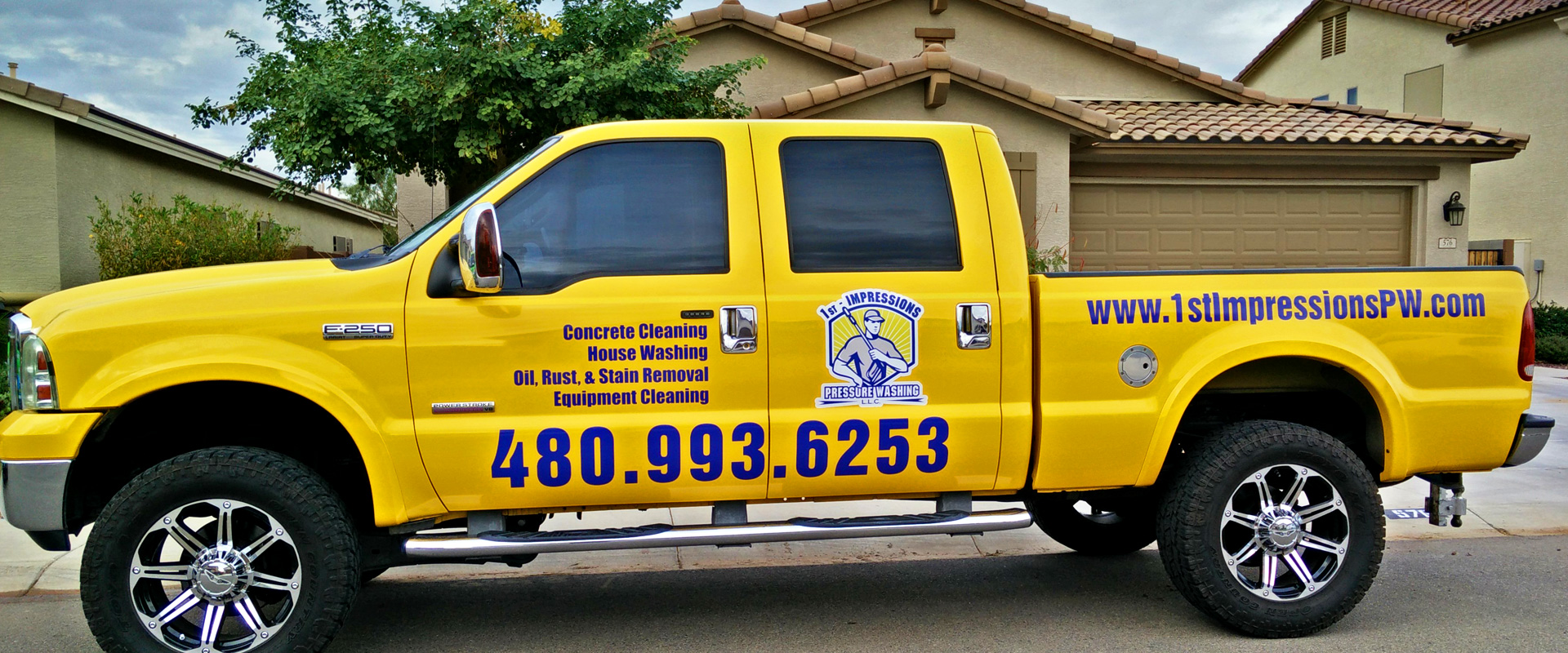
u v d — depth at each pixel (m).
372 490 3.55
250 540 3.62
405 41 8.92
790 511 6.22
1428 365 4.14
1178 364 4.01
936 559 5.42
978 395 3.88
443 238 3.67
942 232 3.95
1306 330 4.06
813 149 3.93
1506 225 18.67
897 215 3.93
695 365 3.71
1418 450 4.12
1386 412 4.08
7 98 11.30
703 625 4.39
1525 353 4.18
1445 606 4.53
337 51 9.12
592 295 3.68
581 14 9.02
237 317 3.49
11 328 3.59
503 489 3.63
